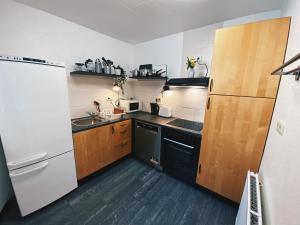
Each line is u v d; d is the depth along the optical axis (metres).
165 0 1.56
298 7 1.00
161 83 2.83
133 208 1.65
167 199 1.79
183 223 1.49
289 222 0.61
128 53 3.11
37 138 1.41
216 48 1.51
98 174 2.23
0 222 1.43
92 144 2.00
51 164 1.55
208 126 1.70
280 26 1.20
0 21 1.56
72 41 2.17
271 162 1.05
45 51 1.92
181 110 2.59
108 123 2.18
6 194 1.59
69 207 1.63
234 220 1.52
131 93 3.32
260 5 1.59
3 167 1.55
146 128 2.42
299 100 0.73
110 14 1.89
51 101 1.47
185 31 2.38
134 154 2.71
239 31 1.37
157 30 2.38
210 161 1.75
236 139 1.54
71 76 2.23
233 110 1.51
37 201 1.50
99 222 1.48
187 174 2.03
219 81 1.54
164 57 2.71
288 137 0.80
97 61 2.39
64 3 1.66
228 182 1.66
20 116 1.28
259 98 1.36
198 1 1.56
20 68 1.24
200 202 1.75
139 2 1.61
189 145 1.92
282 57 1.23
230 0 1.52
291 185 0.65
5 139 1.24
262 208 1.05
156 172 2.33
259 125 1.40
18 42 1.69
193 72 2.25
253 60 1.35
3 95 1.18
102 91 2.72
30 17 1.74
